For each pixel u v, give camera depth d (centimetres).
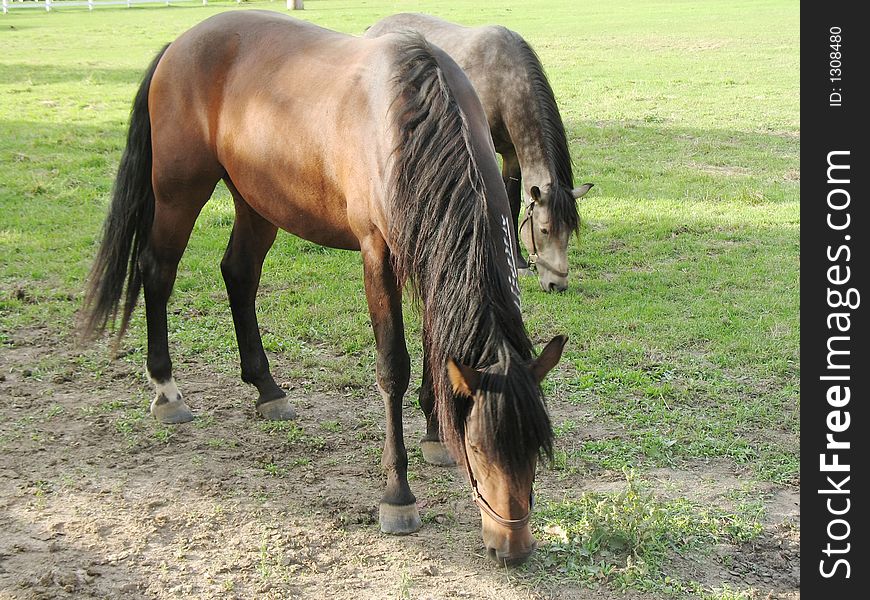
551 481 413
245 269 469
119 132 1188
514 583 336
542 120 648
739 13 2959
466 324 296
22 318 600
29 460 426
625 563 348
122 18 3020
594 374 528
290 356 553
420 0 3803
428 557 353
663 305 637
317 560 351
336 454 441
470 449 297
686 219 849
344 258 745
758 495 403
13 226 795
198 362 550
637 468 425
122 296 507
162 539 363
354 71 379
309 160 389
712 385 514
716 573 345
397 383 365
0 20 2923
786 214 865
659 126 1291
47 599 320
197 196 465
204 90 445
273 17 454
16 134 1144
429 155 325
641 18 2869
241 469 423
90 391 506
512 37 675
